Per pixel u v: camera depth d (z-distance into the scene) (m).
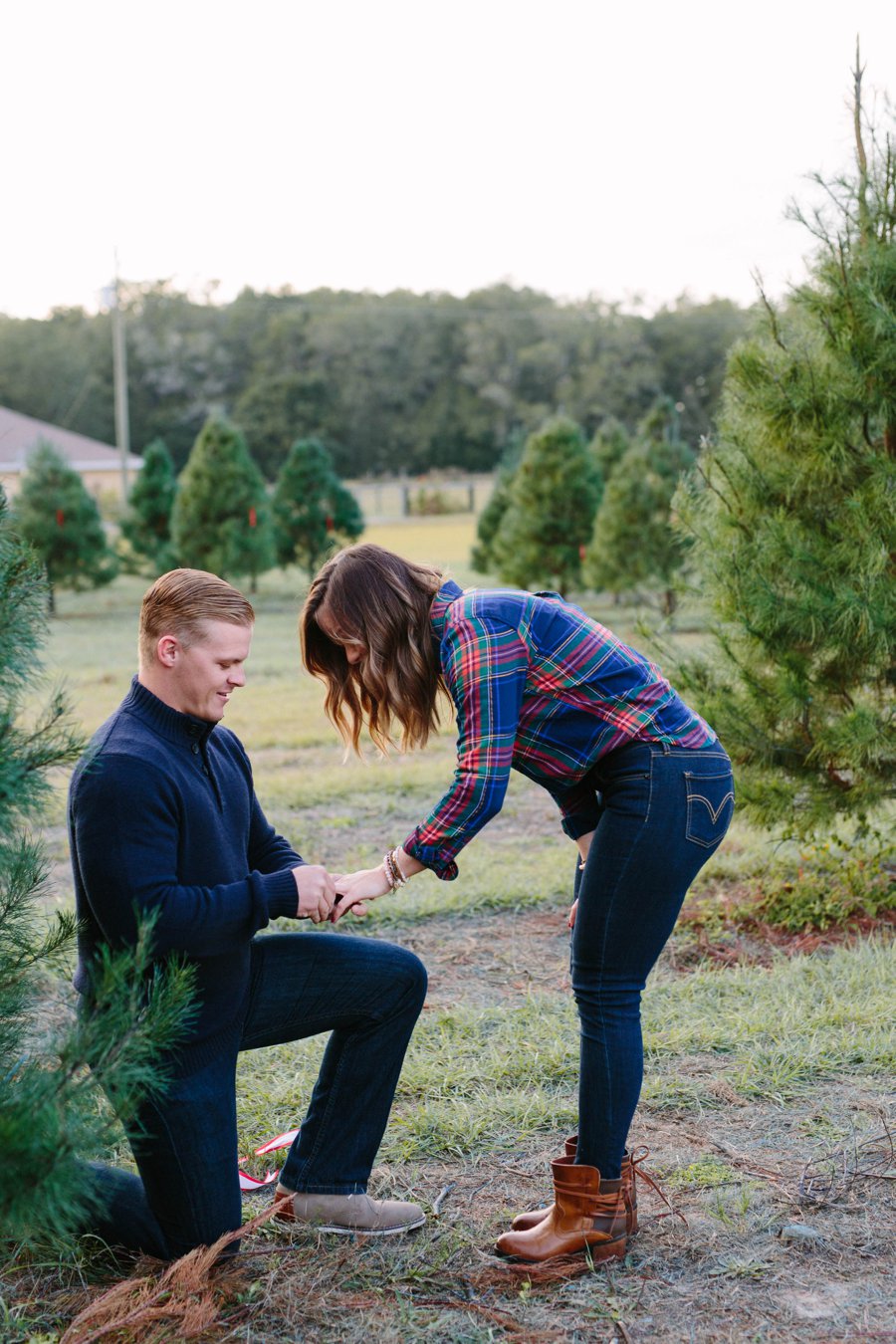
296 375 68.62
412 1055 3.64
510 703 2.40
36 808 2.01
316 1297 2.40
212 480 21.91
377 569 2.46
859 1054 3.57
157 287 74.62
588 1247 2.52
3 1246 2.44
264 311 73.62
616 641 2.52
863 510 4.69
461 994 4.25
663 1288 2.44
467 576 25.55
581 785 2.62
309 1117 2.71
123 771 2.30
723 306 67.44
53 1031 2.08
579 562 19.36
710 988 4.19
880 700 4.90
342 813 7.11
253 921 2.38
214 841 2.48
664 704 2.50
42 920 3.97
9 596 2.00
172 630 2.37
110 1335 2.25
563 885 5.53
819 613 4.66
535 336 69.69
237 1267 2.48
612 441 23.44
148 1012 2.00
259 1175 2.97
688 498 5.30
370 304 82.19
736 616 4.86
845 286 4.83
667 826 2.42
